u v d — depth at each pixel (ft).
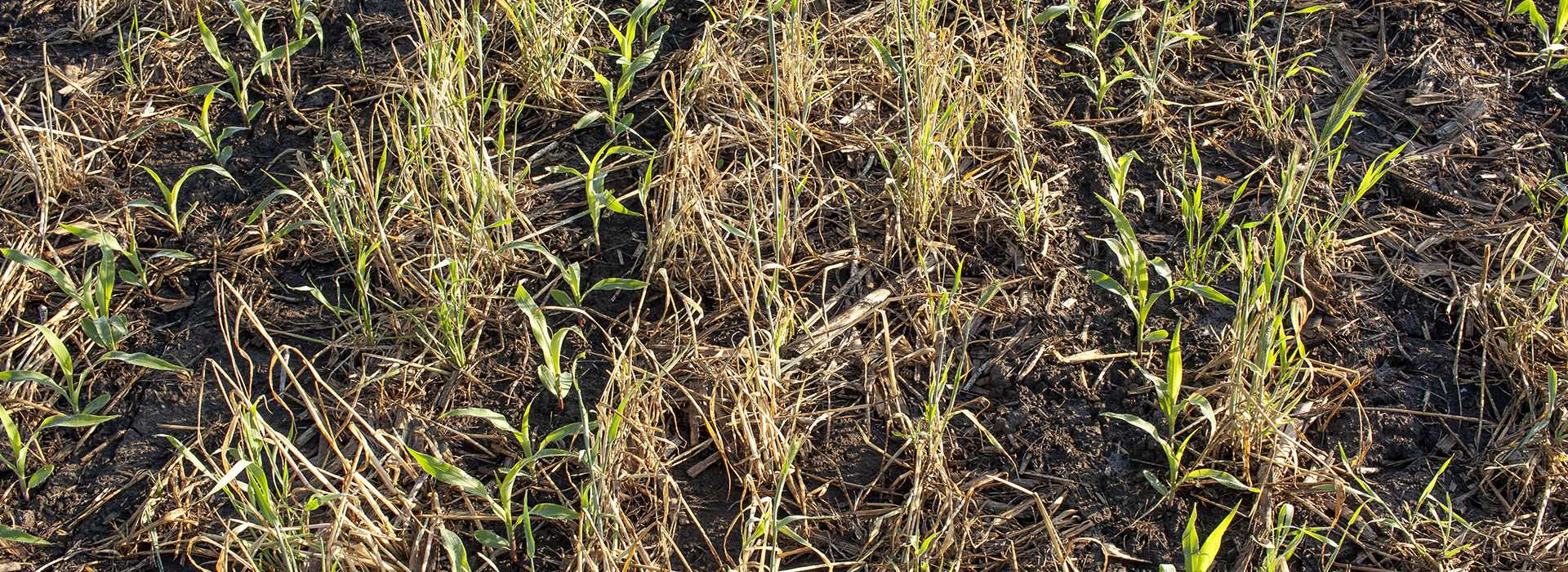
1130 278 7.70
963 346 7.75
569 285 8.27
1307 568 6.57
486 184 8.20
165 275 8.18
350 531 6.06
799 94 9.60
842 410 7.44
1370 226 8.73
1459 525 6.72
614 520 6.37
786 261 8.37
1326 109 9.83
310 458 7.02
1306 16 10.82
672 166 8.98
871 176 9.23
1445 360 7.73
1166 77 10.18
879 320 8.06
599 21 10.69
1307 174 7.34
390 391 7.47
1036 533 6.75
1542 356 7.56
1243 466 6.98
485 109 8.68
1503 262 7.95
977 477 7.06
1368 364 7.72
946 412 7.35
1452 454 7.16
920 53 9.07
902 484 7.02
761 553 6.56
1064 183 9.21
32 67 10.06
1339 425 7.33
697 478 7.09
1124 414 7.32
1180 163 9.33
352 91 9.89
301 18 9.68
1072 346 7.84
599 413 6.66
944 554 6.57
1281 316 6.95
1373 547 6.61
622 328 7.95
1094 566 6.61
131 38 10.46
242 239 8.45
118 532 6.64
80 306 7.91
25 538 6.21
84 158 8.99
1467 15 10.78
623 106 9.84
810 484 7.08
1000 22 10.46
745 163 9.23
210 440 7.11
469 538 6.71
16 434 6.40
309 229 8.56
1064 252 8.58
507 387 7.55
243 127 9.05
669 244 8.32
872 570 6.58
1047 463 7.15
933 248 8.41
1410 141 9.49
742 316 8.05
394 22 10.63
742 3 10.84
